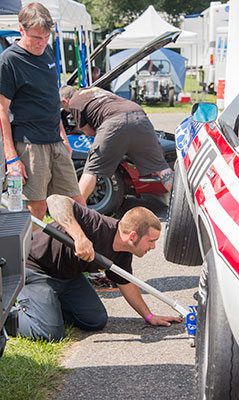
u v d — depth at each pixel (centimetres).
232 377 219
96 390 295
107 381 304
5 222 279
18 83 421
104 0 4353
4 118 421
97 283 450
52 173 457
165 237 441
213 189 281
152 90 2031
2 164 290
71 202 348
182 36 2245
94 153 555
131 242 347
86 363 326
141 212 346
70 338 362
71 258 355
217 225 244
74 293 373
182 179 420
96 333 369
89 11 4650
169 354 334
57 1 807
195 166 346
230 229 231
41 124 436
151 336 360
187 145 400
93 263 365
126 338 359
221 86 1302
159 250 548
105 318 372
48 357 329
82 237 337
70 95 591
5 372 310
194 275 475
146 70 2094
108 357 333
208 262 254
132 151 563
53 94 438
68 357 336
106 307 410
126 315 396
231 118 325
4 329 250
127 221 345
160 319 377
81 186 560
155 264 506
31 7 411
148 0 4341
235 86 881
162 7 4428
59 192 464
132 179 623
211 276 241
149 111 1869
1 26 865
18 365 318
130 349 342
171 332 365
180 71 2198
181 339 354
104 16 4381
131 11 4412
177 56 2194
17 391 292
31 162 434
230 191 258
